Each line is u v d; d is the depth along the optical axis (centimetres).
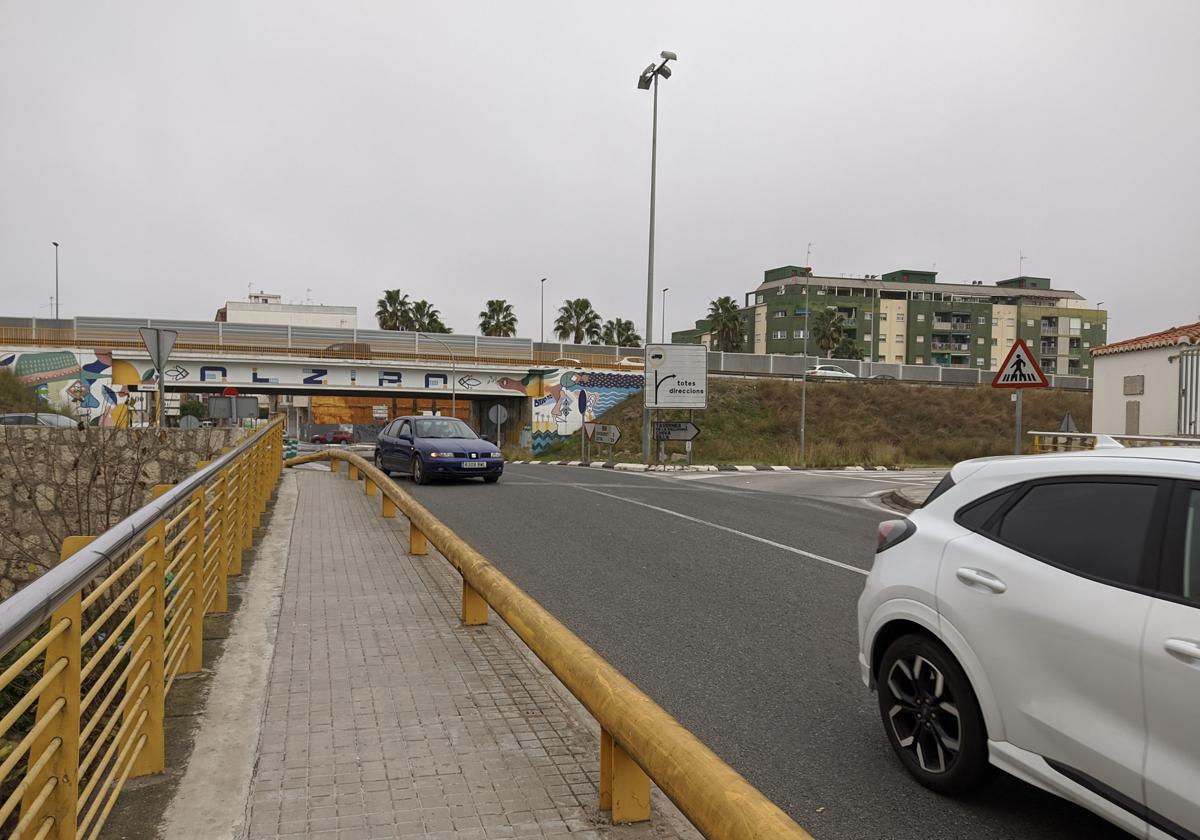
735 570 847
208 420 3966
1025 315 10244
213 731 398
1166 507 293
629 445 4203
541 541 1010
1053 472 340
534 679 481
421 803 330
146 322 4003
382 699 445
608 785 324
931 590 359
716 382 4828
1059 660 302
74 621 237
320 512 1187
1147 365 2067
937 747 360
